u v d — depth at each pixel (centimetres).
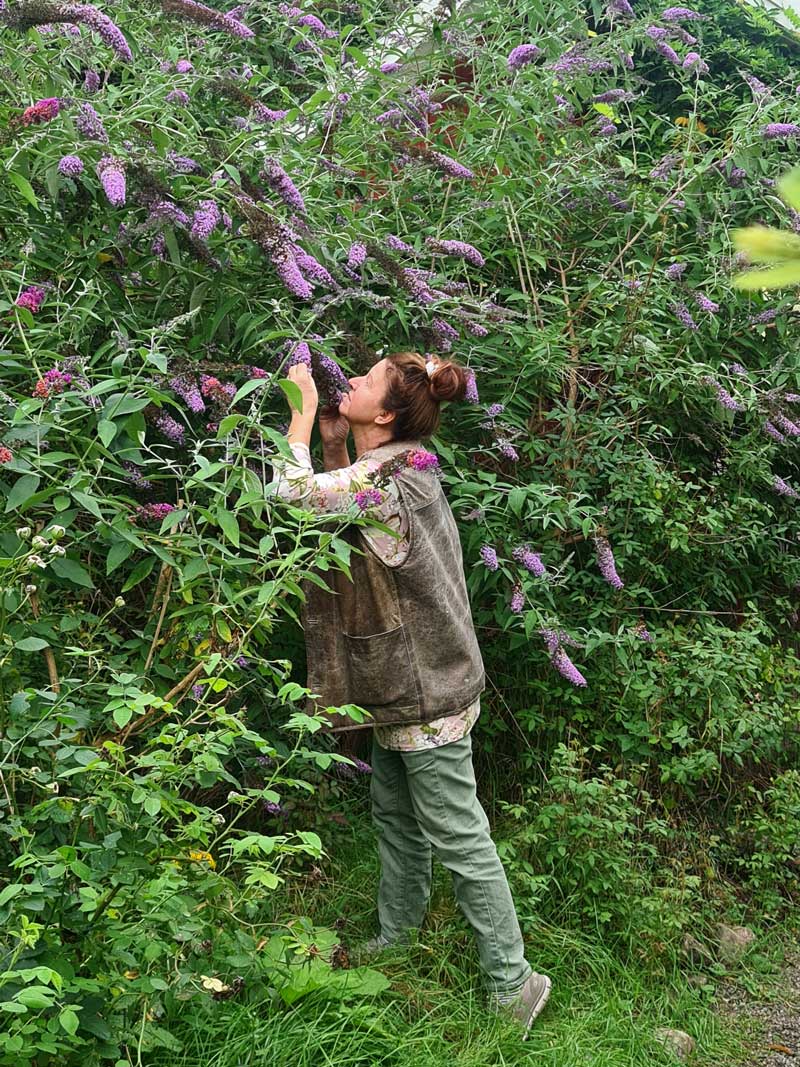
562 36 438
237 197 262
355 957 274
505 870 301
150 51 345
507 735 366
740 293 412
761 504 414
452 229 388
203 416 288
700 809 372
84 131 255
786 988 308
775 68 579
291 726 216
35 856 184
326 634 267
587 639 339
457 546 279
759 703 372
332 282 282
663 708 358
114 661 241
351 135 361
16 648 210
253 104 296
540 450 369
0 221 274
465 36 411
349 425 290
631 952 298
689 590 405
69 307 252
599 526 357
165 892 193
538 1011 263
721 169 433
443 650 266
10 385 253
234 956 218
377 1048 233
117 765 201
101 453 238
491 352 362
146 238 283
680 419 427
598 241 424
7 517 232
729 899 340
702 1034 278
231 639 242
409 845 283
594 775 361
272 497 249
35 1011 181
